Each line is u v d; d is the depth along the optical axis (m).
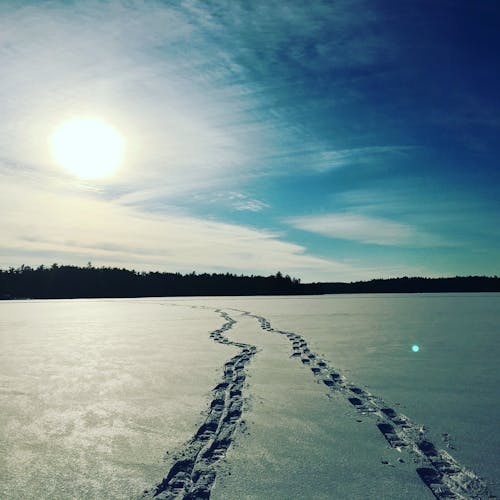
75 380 5.66
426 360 6.92
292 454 3.28
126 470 3.04
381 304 23.95
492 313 16.45
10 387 5.30
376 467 3.04
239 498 2.64
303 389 5.17
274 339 9.67
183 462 3.16
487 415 4.11
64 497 2.67
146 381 5.60
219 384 5.44
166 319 15.45
